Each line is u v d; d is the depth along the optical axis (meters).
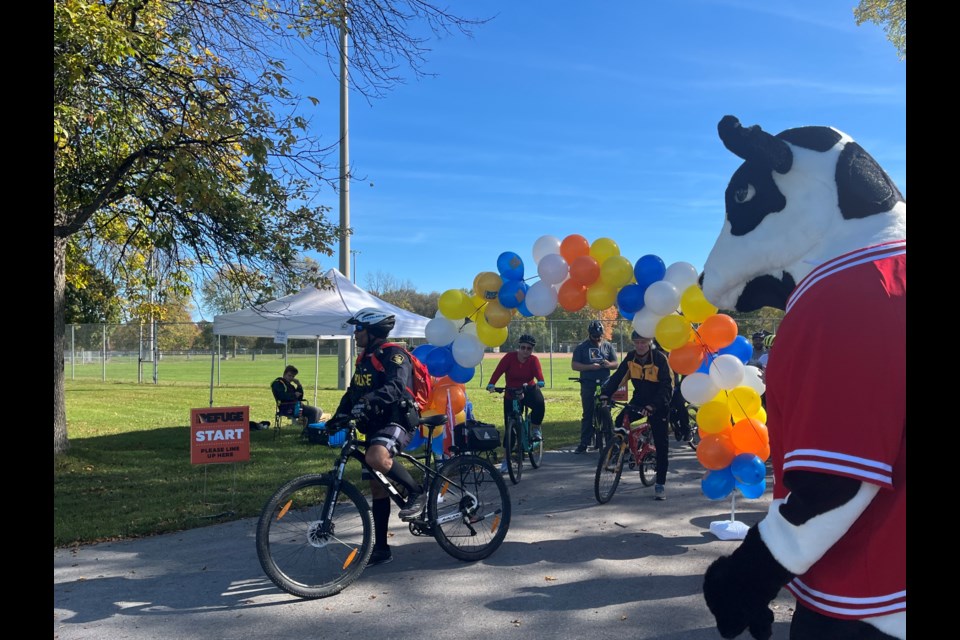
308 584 4.57
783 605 4.22
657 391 7.16
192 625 4.07
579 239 5.97
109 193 9.27
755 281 2.12
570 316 26.64
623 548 5.46
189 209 9.23
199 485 8.04
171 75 8.48
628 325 26.09
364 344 5.04
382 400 4.73
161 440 12.08
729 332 5.06
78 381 30.88
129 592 4.61
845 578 1.61
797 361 1.68
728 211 2.16
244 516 6.61
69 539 5.80
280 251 9.85
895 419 1.51
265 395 22.88
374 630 3.96
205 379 32.31
